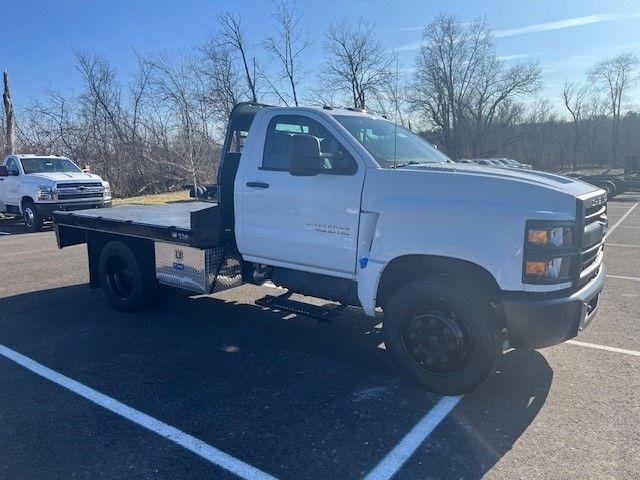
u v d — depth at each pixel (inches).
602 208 175.5
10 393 170.1
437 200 161.0
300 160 174.6
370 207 173.8
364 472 126.2
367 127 198.2
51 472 127.5
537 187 151.9
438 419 150.9
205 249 216.1
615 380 175.5
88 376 182.9
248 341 217.5
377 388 171.8
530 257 147.8
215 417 153.4
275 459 132.0
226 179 217.6
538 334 150.1
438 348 162.4
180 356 201.2
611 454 132.3
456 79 2107.5
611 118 2866.6
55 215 297.0
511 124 2331.4
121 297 261.7
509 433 142.9
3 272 362.3
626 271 348.2
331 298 196.4
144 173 1213.1
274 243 200.5
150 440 141.3
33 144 1118.4
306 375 182.9
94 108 1197.1
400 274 180.5
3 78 941.2
